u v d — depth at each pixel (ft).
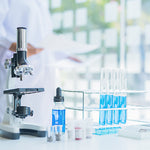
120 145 3.40
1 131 3.82
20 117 3.73
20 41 3.59
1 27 6.36
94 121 4.32
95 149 3.18
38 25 7.29
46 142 3.51
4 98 4.29
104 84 4.21
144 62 11.36
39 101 5.29
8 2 6.84
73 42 6.66
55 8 14.11
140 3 11.33
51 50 7.45
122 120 4.29
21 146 3.27
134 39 11.44
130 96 11.40
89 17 13.32
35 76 6.84
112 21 12.69
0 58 5.86
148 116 9.89
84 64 9.33
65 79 13.69
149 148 3.26
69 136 3.66
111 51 12.64
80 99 9.98
